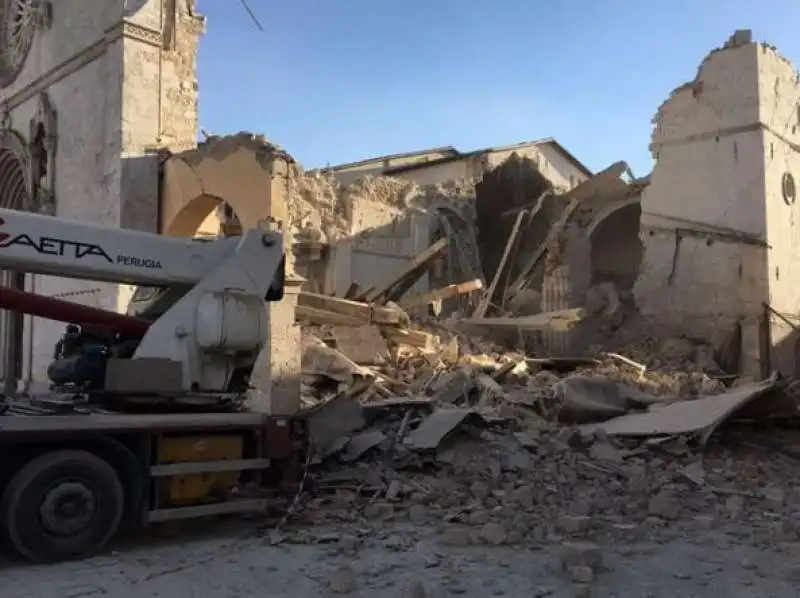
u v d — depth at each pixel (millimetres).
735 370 26641
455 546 7391
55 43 20578
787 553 7191
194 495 7758
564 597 5891
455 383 15227
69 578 6305
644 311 28750
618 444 11391
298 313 17594
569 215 33188
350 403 11641
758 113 27016
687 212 28219
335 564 6781
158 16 18266
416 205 35656
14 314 22328
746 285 26766
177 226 17062
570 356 27953
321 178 32750
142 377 7711
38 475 6684
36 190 21016
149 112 17906
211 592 5980
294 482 8594
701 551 7270
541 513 8664
